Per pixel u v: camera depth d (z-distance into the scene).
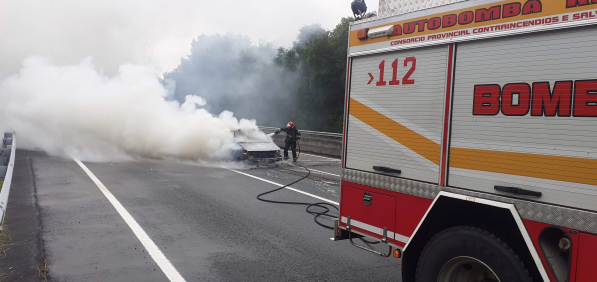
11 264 4.57
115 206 7.38
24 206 7.21
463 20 2.89
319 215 7.18
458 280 2.97
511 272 2.52
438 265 2.98
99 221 6.40
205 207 7.57
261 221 6.71
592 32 2.23
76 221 6.35
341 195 3.97
